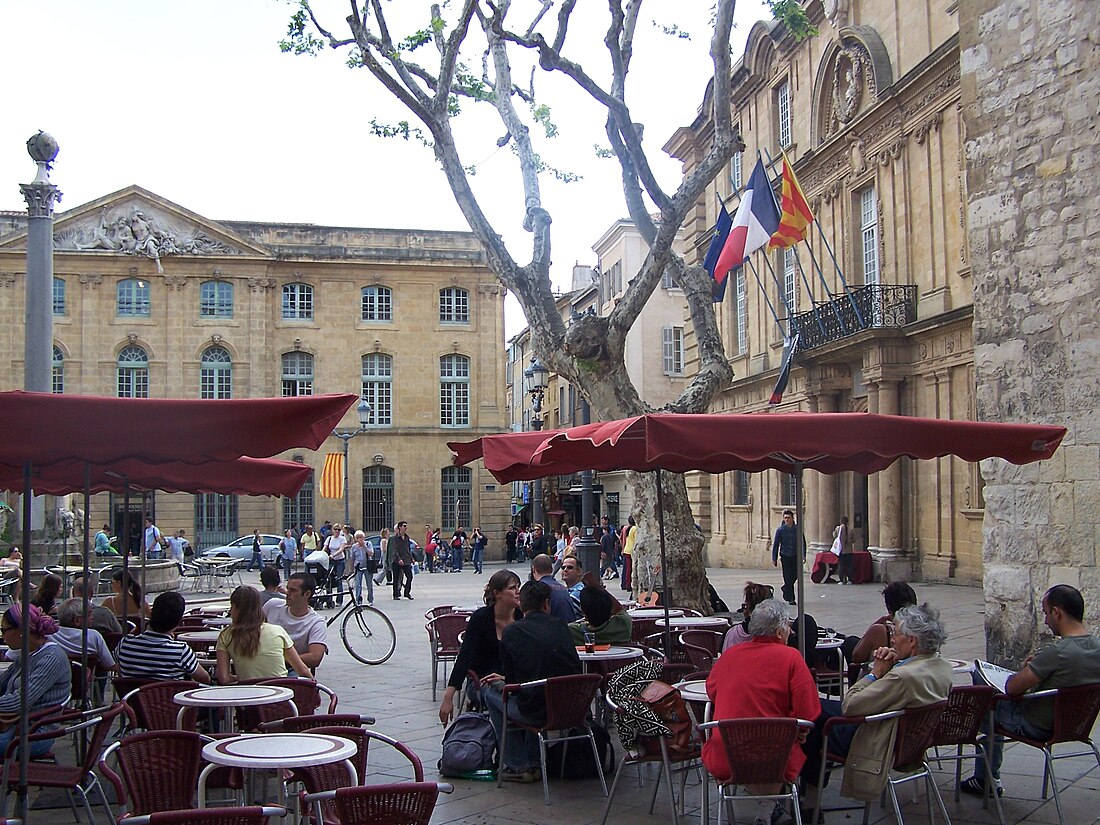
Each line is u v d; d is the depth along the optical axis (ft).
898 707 20.10
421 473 166.71
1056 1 35.50
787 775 19.61
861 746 20.27
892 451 21.48
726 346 117.80
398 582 84.28
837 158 91.97
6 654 29.12
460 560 140.87
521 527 193.26
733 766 19.02
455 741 25.58
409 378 167.84
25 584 19.51
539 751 25.13
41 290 54.65
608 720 30.83
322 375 165.37
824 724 20.48
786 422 20.86
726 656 20.54
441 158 48.37
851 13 89.86
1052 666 21.54
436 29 49.26
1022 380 36.37
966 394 72.84
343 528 98.63
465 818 22.31
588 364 46.96
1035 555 35.55
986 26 38.14
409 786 14.74
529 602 25.66
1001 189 37.45
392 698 36.94
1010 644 36.29
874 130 85.25
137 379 158.81
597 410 47.62
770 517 107.14
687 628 36.27
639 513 48.37
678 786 24.89
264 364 162.50
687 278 50.93
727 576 95.81
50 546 65.98
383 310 168.66
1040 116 36.01
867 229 89.04
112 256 157.28
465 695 29.91
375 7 47.70
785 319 101.60
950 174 75.36
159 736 17.21
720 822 19.52
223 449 18.25
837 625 54.24
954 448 22.31
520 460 26.23
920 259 79.61
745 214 50.98
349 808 14.52
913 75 77.51
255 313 162.30
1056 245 35.32
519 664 24.73
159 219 159.84
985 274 37.96
